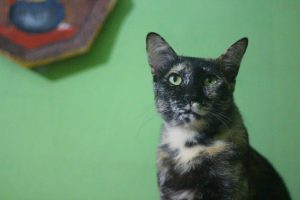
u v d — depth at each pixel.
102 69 0.68
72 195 0.68
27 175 0.68
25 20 0.67
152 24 0.67
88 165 0.68
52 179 0.68
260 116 0.66
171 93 0.57
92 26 0.66
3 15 0.67
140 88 0.67
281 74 0.66
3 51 0.66
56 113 0.68
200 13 0.67
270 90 0.66
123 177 0.67
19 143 0.68
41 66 0.68
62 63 0.68
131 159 0.67
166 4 0.67
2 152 0.68
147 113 0.67
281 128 0.65
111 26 0.67
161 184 0.59
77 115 0.68
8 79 0.68
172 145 0.58
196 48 0.67
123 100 0.67
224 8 0.67
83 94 0.68
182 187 0.56
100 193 0.67
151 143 0.67
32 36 0.67
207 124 0.56
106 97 0.68
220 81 0.57
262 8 0.66
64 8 0.67
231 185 0.55
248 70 0.66
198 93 0.55
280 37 0.66
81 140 0.68
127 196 0.67
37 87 0.68
